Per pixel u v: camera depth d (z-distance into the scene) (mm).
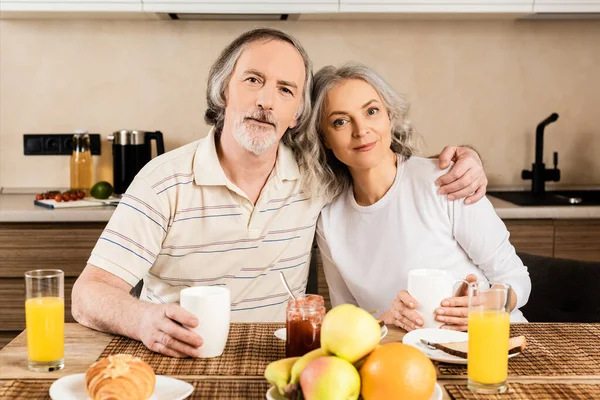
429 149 3494
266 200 1911
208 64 3396
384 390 1107
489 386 1222
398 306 1593
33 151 3406
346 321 1137
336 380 1066
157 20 3359
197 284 1917
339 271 1998
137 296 2072
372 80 1890
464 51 3441
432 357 1358
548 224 2953
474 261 1949
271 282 1960
